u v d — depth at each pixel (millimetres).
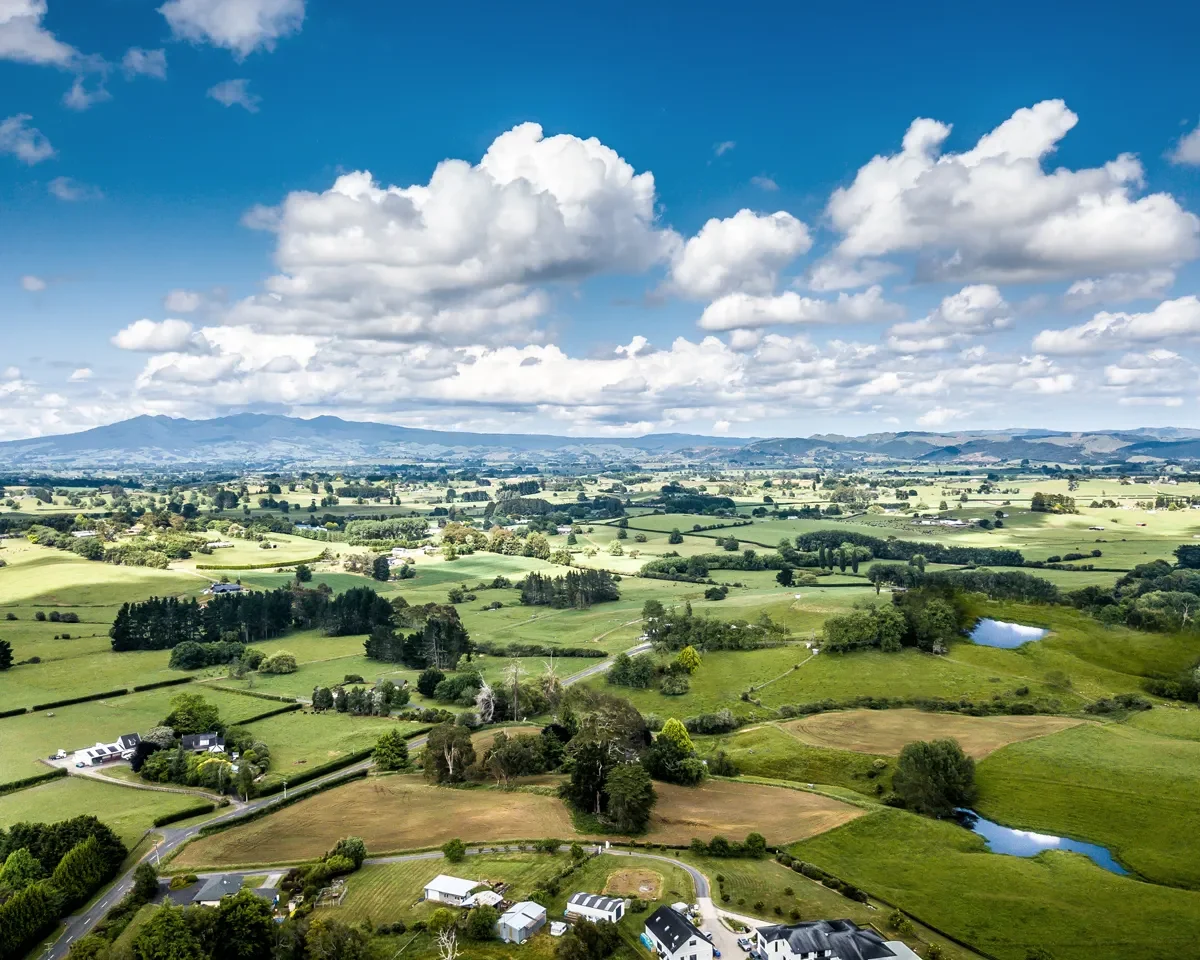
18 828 112750
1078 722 157625
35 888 97250
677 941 82875
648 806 118750
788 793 136500
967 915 96375
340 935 85562
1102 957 88312
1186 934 92500
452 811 127500
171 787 143125
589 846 112438
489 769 145125
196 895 102375
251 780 139125
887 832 119312
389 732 158125
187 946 84312
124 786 144000
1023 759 142500
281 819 127188
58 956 92125
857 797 134625
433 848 113062
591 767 126125
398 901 98312
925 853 113250
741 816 125000
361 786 142750
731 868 105875
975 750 147625
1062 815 126062
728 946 86938
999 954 88562
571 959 82438
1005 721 161625
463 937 89188
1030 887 103062
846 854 112312
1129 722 159625
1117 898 100500
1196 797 125188
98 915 100250
